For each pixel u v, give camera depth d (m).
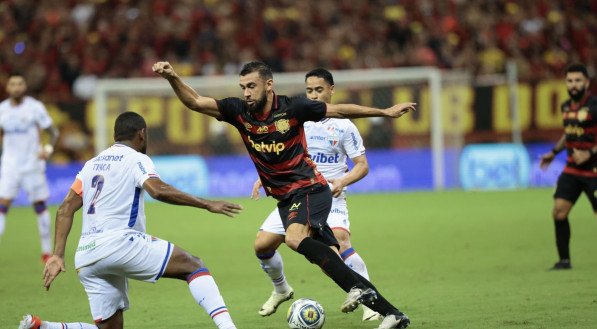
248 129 23.53
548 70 87.69
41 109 42.75
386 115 23.48
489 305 27.86
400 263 38.50
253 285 33.97
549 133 75.62
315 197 23.77
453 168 75.62
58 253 21.20
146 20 86.50
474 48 88.31
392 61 84.44
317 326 22.67
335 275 22.48
